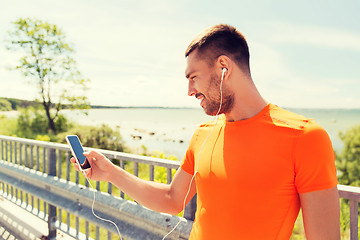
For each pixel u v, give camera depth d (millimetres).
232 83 934
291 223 853
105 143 18297
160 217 1925
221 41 933
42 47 25125
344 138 20766
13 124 25547
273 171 824
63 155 11219
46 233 3148
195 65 977
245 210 855
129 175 1284
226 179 902
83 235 2744
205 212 964
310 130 801
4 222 3518
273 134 852
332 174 779
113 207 2248
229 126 981
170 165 2004
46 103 25781
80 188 2668
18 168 3771
